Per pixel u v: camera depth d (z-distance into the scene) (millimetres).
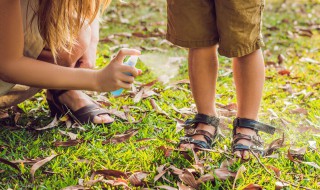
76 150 2361
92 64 2611
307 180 2162
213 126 2422
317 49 3936
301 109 2807
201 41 2285
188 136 2414
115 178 2123
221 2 2172
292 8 5039
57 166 2227
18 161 2213
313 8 5066
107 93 2992
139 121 2664
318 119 2738
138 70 1861
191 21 2256
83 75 1891
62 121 2643
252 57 2273
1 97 2395
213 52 2342
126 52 1852
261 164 2201
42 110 2781
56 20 2033
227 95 3068
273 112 2766
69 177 2152
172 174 2182
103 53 3635
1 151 2367
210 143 2395
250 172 2213
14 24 1838
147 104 2850
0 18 1812
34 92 2500
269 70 3479
